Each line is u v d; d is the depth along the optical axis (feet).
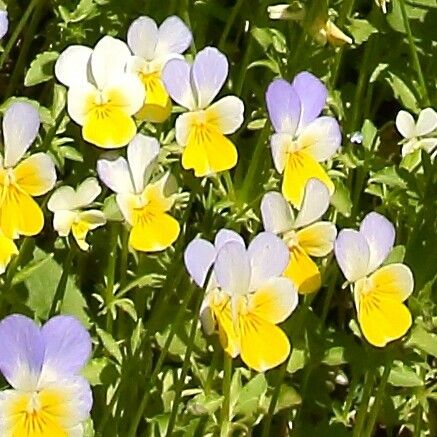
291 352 1.52
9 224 1.43
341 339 1.55
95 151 1.62
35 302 1.57
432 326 1.54
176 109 1.55
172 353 1.52
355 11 1.78
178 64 1.47
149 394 1.48
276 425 1.59
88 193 1.51
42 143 1.58
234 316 1.37
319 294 1.65
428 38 1.78
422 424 1.61
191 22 1.72
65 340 1.31
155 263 1.57
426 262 1.58
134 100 1.50
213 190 1.59
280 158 1.46
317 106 1.48
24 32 1.80
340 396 1.64
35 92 1.78
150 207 1.49
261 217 1.49
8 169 1.44
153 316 1.52
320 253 1.45
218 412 1.48
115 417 1.50
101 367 1.50
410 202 1.61
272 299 1.38
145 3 1.74
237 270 1.36
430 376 1.60
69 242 1.57
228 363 1.43
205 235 1.59
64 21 1.70
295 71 1.64
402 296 1.44
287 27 1.72
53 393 1.32
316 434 1.58
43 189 1.44
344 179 1.67
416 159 1.64
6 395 1.31
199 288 1.44
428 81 1.76
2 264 1.43
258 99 1.70
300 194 1.46
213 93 1.48
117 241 1.56
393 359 1.51
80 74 1.51
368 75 1.76
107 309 1.54
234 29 1.78
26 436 1.31
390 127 1.77
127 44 1.57
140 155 1.49
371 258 1.43
